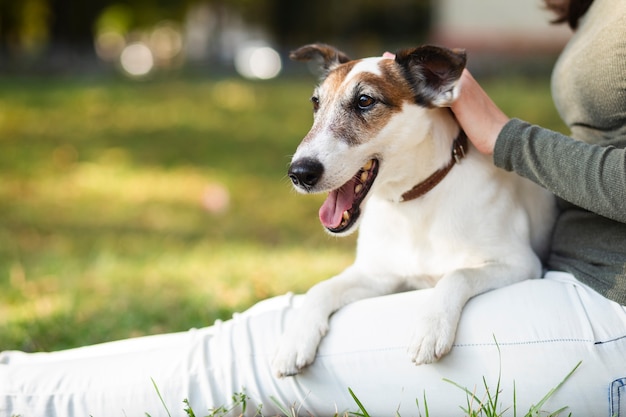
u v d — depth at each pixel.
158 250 5.59
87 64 21.22
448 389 2.33
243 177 8.48
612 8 2.49
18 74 19.30
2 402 2.46
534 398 2.29
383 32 34.03
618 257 2.40
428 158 2.78
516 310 2.36
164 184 8.20
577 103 2.59
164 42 40.28
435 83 2.73
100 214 6.93
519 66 16.75
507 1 16.73
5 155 9.46
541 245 3.00
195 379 2.44
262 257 5.20
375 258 2.93
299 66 23.12
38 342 3.64
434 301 2.42
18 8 25.16
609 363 2.25
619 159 2.28
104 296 4.41
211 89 16.48
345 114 2.76
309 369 2.41
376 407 2.39
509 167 2.52
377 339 2.39
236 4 36.50
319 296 2.61
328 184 2.66
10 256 5.44
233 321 2.64
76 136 10.95
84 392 2.47
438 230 2.82
